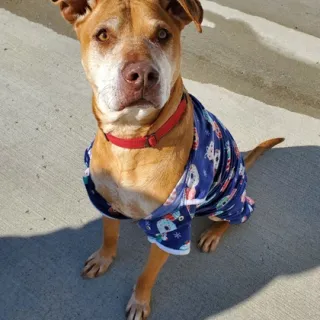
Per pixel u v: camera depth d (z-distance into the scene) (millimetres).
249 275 632
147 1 457
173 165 490
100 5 463
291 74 890
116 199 529
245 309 599
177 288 613
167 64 453
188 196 498
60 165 719
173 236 516
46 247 633
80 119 781
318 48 933
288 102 845
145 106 441
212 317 590
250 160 723
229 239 669
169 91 457
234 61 903
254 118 815
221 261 645
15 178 698
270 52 924
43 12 955
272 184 731
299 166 754
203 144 517
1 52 871
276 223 689
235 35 949
